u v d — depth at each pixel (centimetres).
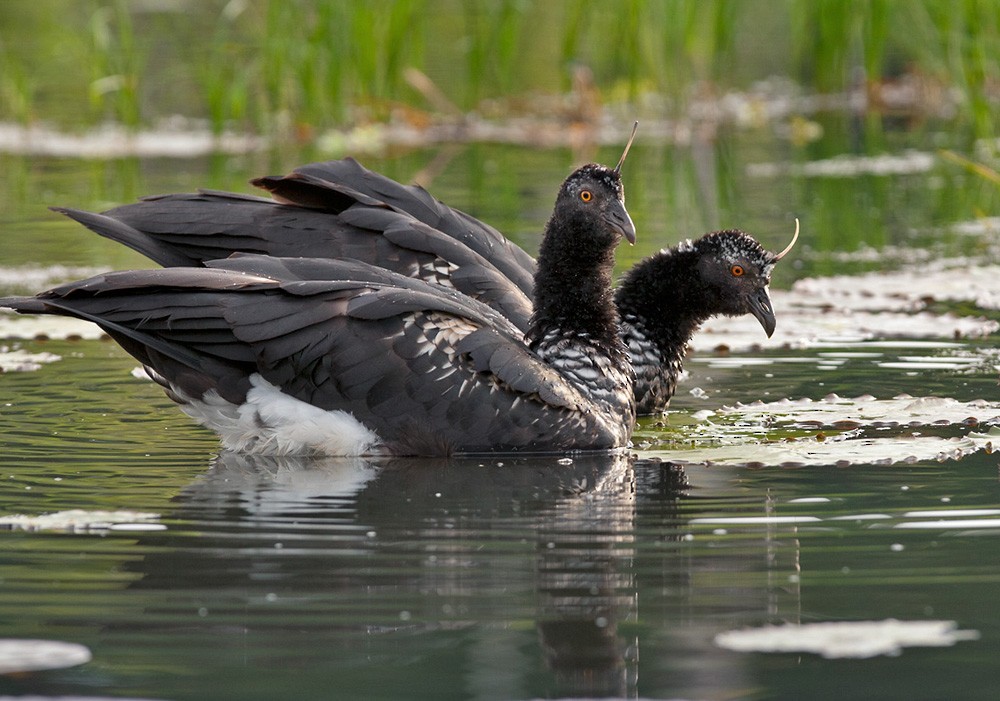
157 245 1389
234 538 962
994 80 3055
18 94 2977
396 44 3006
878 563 913
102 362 1525
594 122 3156
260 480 1120
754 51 3816
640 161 2805
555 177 2580
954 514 1012
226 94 3155
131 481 1109
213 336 1187
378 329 1202
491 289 1376
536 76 3472
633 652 786
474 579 889
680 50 3150
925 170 2700
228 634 809
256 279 1203
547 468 1166
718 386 1442
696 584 880
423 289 1291
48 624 821
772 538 965
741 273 1409
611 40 3391
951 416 1282
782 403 1362
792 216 2295
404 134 3033
